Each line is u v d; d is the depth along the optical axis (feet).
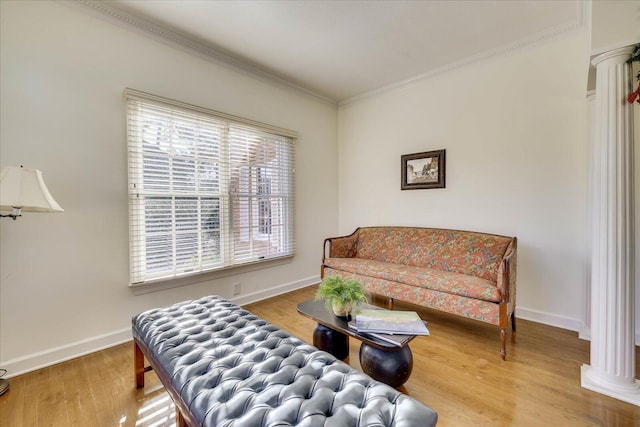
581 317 7.88
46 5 6.36
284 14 7.42
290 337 4.69
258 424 2.84
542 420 4.69
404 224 11.75
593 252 5.73
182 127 8.48
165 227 8.18
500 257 8.50
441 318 9.04
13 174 5.07
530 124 8.66
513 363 6.39
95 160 7.03
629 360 5.27
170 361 4.05
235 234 9.86
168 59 8.25
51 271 6.49
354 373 3.67
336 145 13.98
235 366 3.86
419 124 11.19
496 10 7.30
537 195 8.58
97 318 7.11
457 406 5.04
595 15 4.83
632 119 5.27
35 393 5.43
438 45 8.93
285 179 11.59
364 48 9.08
